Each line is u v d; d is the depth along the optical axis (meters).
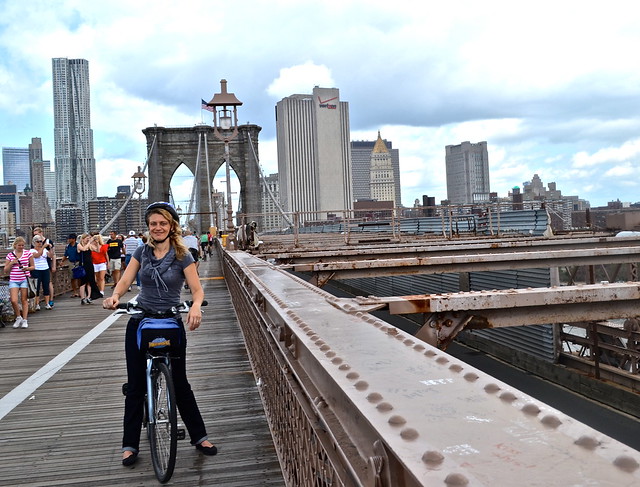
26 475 4.44
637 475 1.00
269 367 4.63
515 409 1.42
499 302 5.18
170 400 3.96
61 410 6.19
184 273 4.23
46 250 15.87
